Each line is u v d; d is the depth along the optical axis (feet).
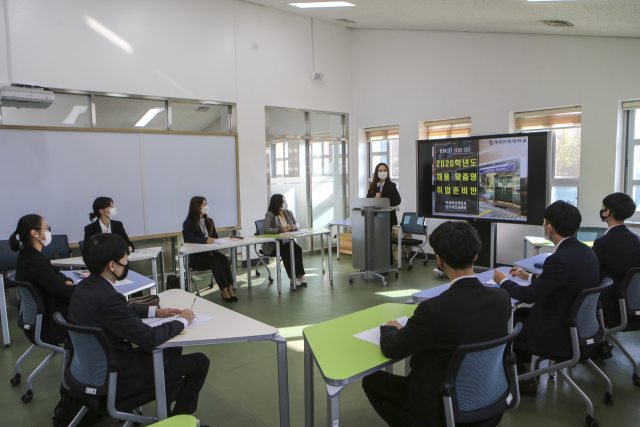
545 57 18.28
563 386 9.40
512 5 13.15
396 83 23.80
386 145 25.54
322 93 24.62
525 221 16.26
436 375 5.18
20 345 12.39
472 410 5.29
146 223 18.71
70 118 17.11
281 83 22.86
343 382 5.20
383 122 24.57
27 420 8.40
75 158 16.97
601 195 17.03
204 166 20.22
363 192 26.40
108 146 17.67
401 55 23.47
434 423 5.20
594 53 16.88
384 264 18.63
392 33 23.71
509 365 5.75
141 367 6.44
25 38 15.84
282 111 23.29
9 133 15.67
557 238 7.93
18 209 15.97
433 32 22.03
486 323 5.13
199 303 8.26
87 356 6.15
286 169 23.71
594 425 7.77
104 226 14.29
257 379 10.02
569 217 7.66
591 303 7.64
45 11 16.19
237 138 21.26
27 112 16.14
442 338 5.07
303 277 19.07
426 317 5.10
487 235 17.43
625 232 9.32
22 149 15.94
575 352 7.47
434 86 22.21
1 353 11.80
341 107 25.59
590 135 17.16
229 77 20.98
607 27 14.39
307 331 6.79
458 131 21.99
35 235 9.07
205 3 20.08
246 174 21.83
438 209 18.93
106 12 17.51
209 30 20.26
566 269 7.43
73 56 16.85
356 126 25.94
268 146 22.66
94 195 17.46
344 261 23.43
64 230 16.89
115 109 18.11
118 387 6.19
